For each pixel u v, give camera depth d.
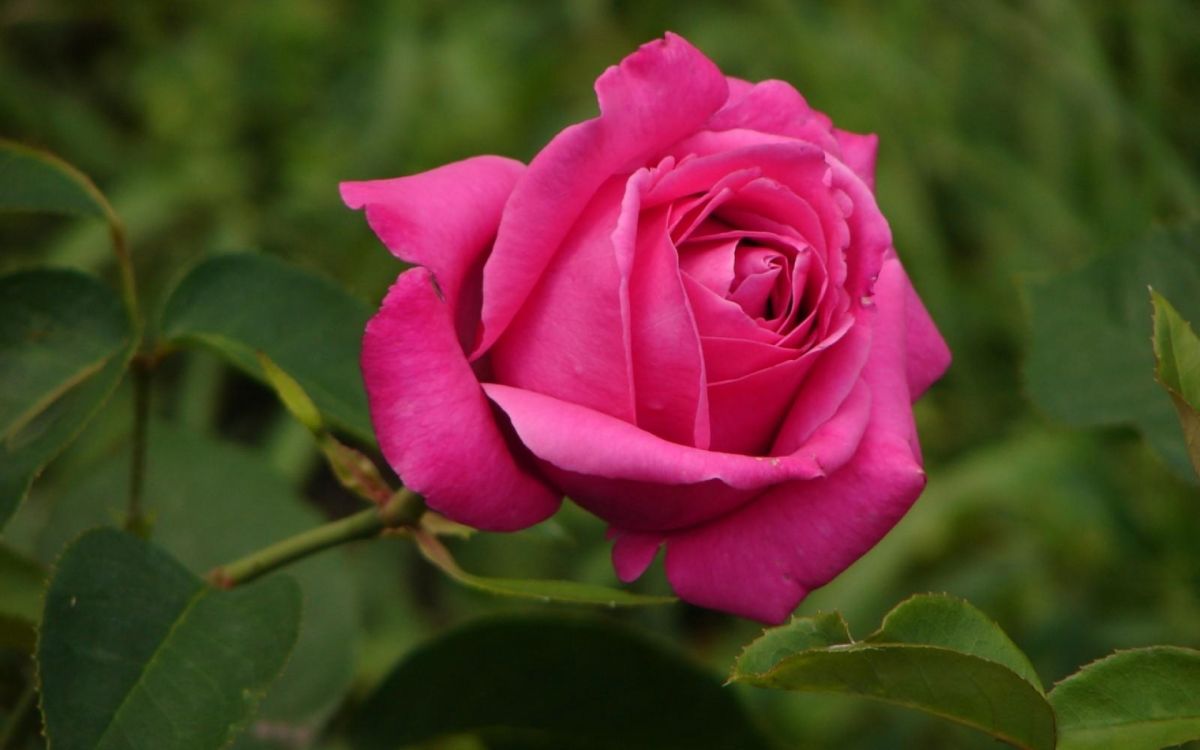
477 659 0.50
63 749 0.43
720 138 0.45
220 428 1.03
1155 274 0.51
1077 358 0.50
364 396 0.49
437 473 0.43
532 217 0.43
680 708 0.50
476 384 0.44
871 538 0.44
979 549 0.93
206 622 0.44
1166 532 0.88
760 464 0.43
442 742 0.52
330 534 0.46
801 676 0.41
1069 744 0.42
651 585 0.88
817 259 0.44
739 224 0.45
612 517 0.44
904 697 0.42
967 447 0.99
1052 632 0.84
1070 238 1.04
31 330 0.47
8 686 0.50
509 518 0.44
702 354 0.43
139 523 0.49
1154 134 1.07
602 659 0.50
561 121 1.07
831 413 0.44
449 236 0.44
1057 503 0.89
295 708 0.52
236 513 0.54
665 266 0.43
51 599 0.44
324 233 1.07
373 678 0.81
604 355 0.43
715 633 0.91
